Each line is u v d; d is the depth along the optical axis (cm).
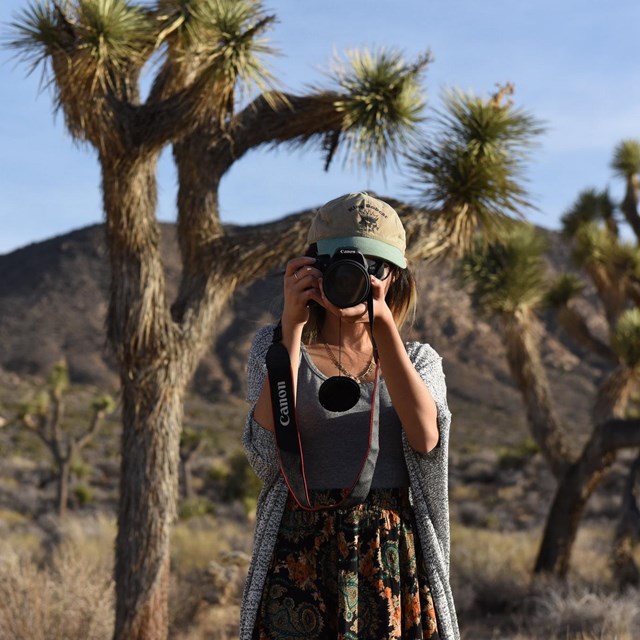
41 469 3644
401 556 207
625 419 1133
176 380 625
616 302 1341
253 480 2886
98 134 573
